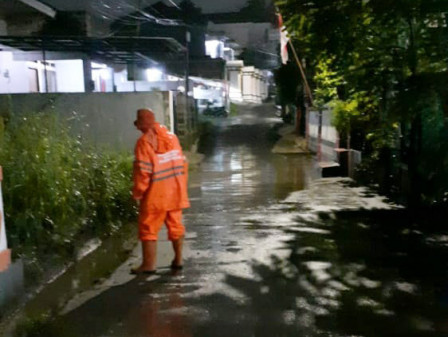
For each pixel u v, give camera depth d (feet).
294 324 13.05
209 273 17.11
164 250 20.03
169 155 17.01
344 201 29.01
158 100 38.65
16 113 35.58
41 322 13.37
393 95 28.09
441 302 14.35
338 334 12.46
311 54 29.04
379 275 16.62
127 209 25.02
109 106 38.42
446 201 25.36
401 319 13.28
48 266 16.88
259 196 31.32
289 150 57.98
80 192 20.90
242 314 13.70
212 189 34.55
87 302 14.69
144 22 91.50
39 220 17.69
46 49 52.70
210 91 107.86
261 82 170.09
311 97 54.80
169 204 17.10
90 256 19.35
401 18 24.71
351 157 38.01
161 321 13.33
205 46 110.52
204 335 12.49
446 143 24.84
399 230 22.22
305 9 26.35
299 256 18.80
